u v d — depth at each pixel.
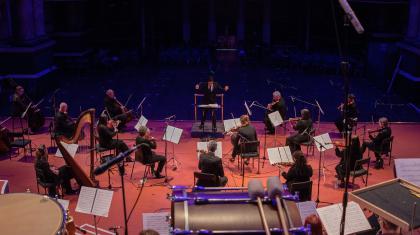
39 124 15.44
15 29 19.47
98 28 26.48
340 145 11.55
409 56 19.72
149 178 12.20
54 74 21.52
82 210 8.31
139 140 11.76
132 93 20.11
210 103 15.20
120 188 11.66
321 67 23.52
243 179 11.59
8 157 13.59
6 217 5.59
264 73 23.34
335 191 11.64
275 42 27.81
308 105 18.70
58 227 5.39
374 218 8.27
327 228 7.38
